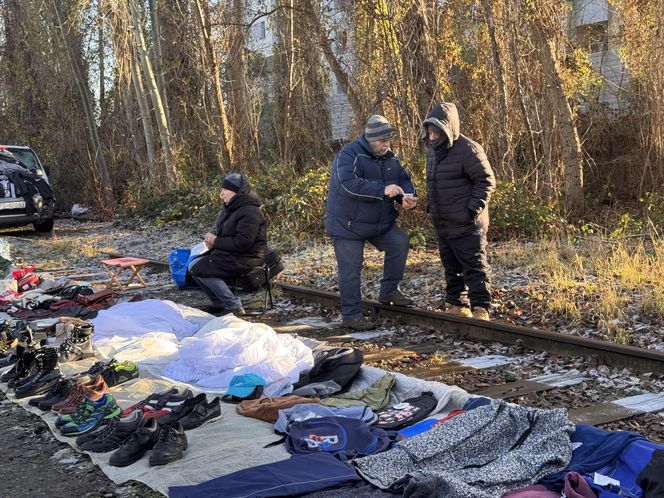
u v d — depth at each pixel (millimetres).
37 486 4488
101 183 29891
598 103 18578
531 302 8898
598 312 8078
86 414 5281
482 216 7668
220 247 9172
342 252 8133
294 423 4797
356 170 7883
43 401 5781
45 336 7938
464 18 16375
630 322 7754
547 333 6871
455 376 6375
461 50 17000
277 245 14805
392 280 8477
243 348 6297
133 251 16906
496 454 4285
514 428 4410
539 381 6109
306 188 16109
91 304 9586
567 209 16203
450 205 7621
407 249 8359
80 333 7031
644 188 17234
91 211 29562
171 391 5551
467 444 4297
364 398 5488
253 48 25312
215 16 22172
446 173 7566
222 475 4273
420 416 5039
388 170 8016
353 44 17828
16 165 21547
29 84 32438
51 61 31594
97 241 19344
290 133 22203
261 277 9508
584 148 18359
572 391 5867
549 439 4199
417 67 15961
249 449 4590
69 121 31562
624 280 9344
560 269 10094
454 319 7723
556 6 15578
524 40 15758
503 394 5805
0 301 9797
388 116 16812
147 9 27078
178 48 25500
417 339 7711
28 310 9414
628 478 3900
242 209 9156
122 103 30781
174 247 16922
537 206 14484
